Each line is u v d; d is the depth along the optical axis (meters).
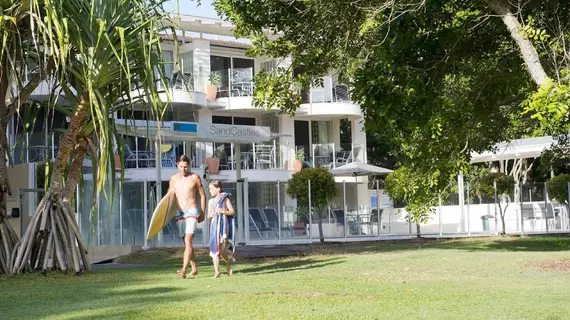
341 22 15.03
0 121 13.02
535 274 10.70
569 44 13.86
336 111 36.72
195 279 10.63
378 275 10.70
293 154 36.94
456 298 7.43
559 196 29.38
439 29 14.80
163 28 12.48
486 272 11.16
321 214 25.41
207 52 35.31
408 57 14.61
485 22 15.22
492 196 28.48
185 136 20.34
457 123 15.28
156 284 9.81
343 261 14.02
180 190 11.32
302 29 15.93
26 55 12.90
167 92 12.05
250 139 21.84
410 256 14.97
